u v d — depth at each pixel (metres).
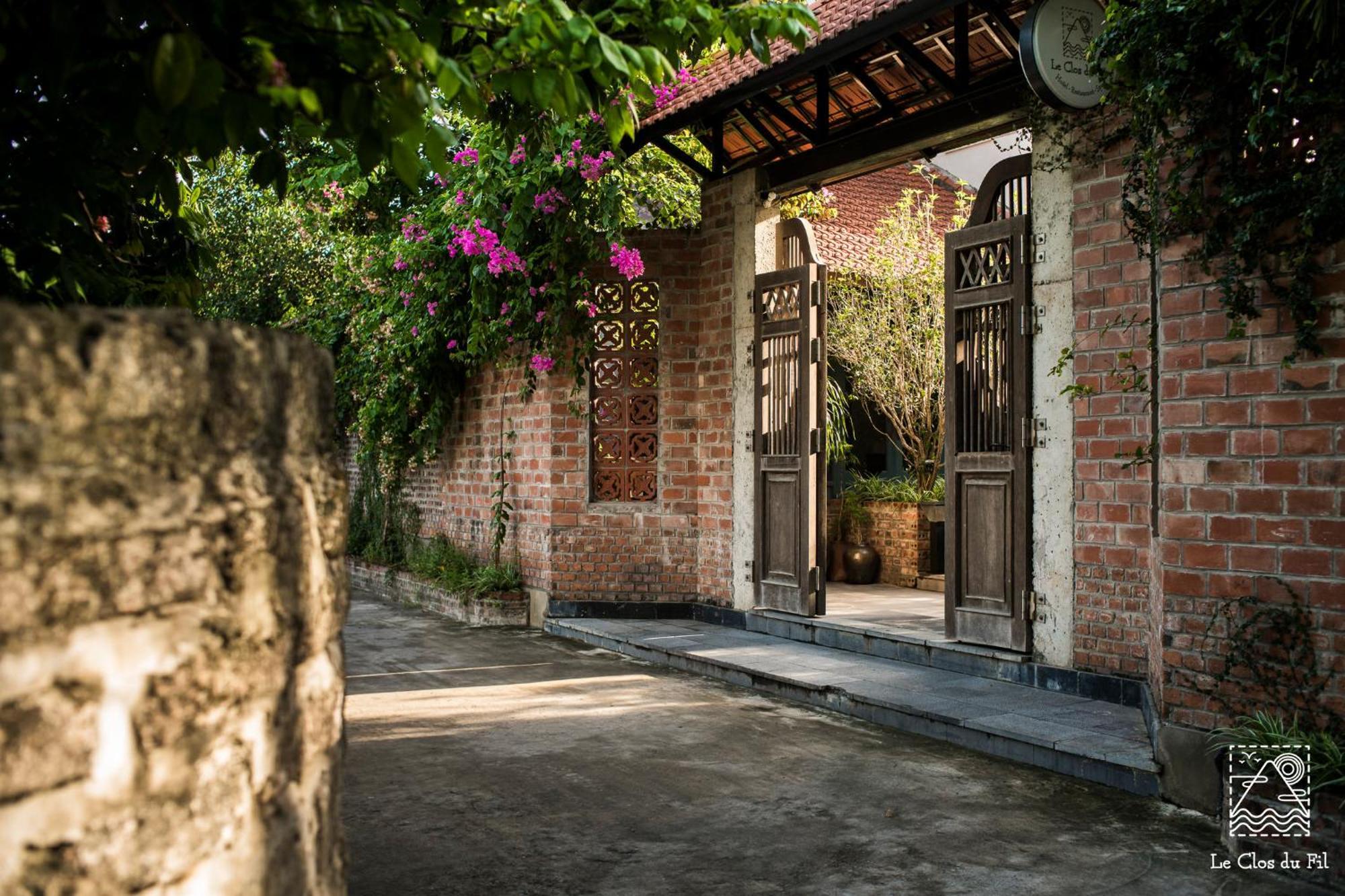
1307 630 4.66
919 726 6.60
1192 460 5.11
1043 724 6.20
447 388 12.87
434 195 12.99
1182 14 4.84
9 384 1.26
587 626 10.36
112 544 1.39
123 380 1.44
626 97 3.24
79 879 1.33
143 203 4.32
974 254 7.93
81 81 2.79
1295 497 4.71
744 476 10.20
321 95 2.46
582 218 10.25
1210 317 5.04
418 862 4.50
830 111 10.00
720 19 3.24
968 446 7.98
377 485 15.30
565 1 3.22
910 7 7.12
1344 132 4.45
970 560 7.95
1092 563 6.98
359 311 14.77
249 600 1.67
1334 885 4.21
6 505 1.24
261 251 17.80
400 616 12.25
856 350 13.69
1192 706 5.14
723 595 10.45
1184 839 4.75
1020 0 7.71
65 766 1.31
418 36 2.88
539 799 5.37
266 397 1.82
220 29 2.41
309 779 1.91
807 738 6.54
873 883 4.28
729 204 10.34
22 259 3.46
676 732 6.70
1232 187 4.82
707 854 4.59
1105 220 6.87
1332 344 4.56
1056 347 7.23
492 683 8.28
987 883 4.27
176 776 1.50
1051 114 7.20
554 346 10.95
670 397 10.81
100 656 1.37
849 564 12.83
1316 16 4.18
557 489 11.03
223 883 1.60
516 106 4.58
